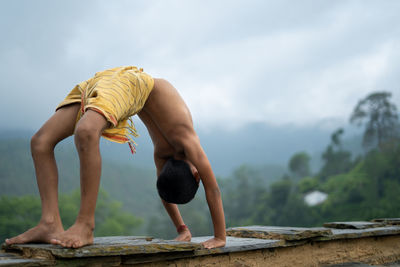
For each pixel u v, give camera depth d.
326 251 3.13
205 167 2.42
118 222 81.94
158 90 2.45
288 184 84.56
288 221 74.25
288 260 2.86
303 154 111.88
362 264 3.14
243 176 105.62
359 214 63.94
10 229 66.81
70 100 2.29
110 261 1.88
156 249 2.00
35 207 72.81
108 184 149.62
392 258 3.64
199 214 81.50
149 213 130.25
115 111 2.07
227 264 2.48
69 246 1.77
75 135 1.96
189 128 2.48
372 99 86.00
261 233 2.94
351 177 73.31
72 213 72.56
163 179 2.52
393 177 67.81
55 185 2.15
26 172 128.50
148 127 2.69
